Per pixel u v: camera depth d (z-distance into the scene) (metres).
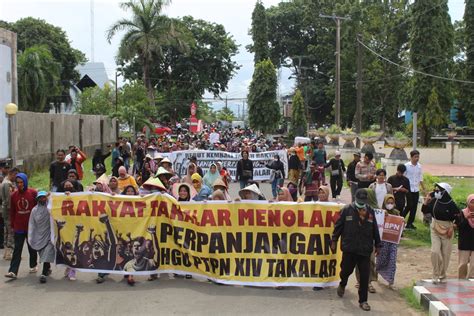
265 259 8.79
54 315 7.29
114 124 45.25
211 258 8.87
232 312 7.43
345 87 56.81
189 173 13.09
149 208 9.09
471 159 34.81
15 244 9.16
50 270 9.48
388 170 18.28
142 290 8.49
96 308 7.58
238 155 23.28
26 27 62.38
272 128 50.91
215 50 68.62
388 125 58.12
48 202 9.09
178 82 68.88
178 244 9.02
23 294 8.28
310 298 8.17
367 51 54.28
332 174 18.09
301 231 8.78
